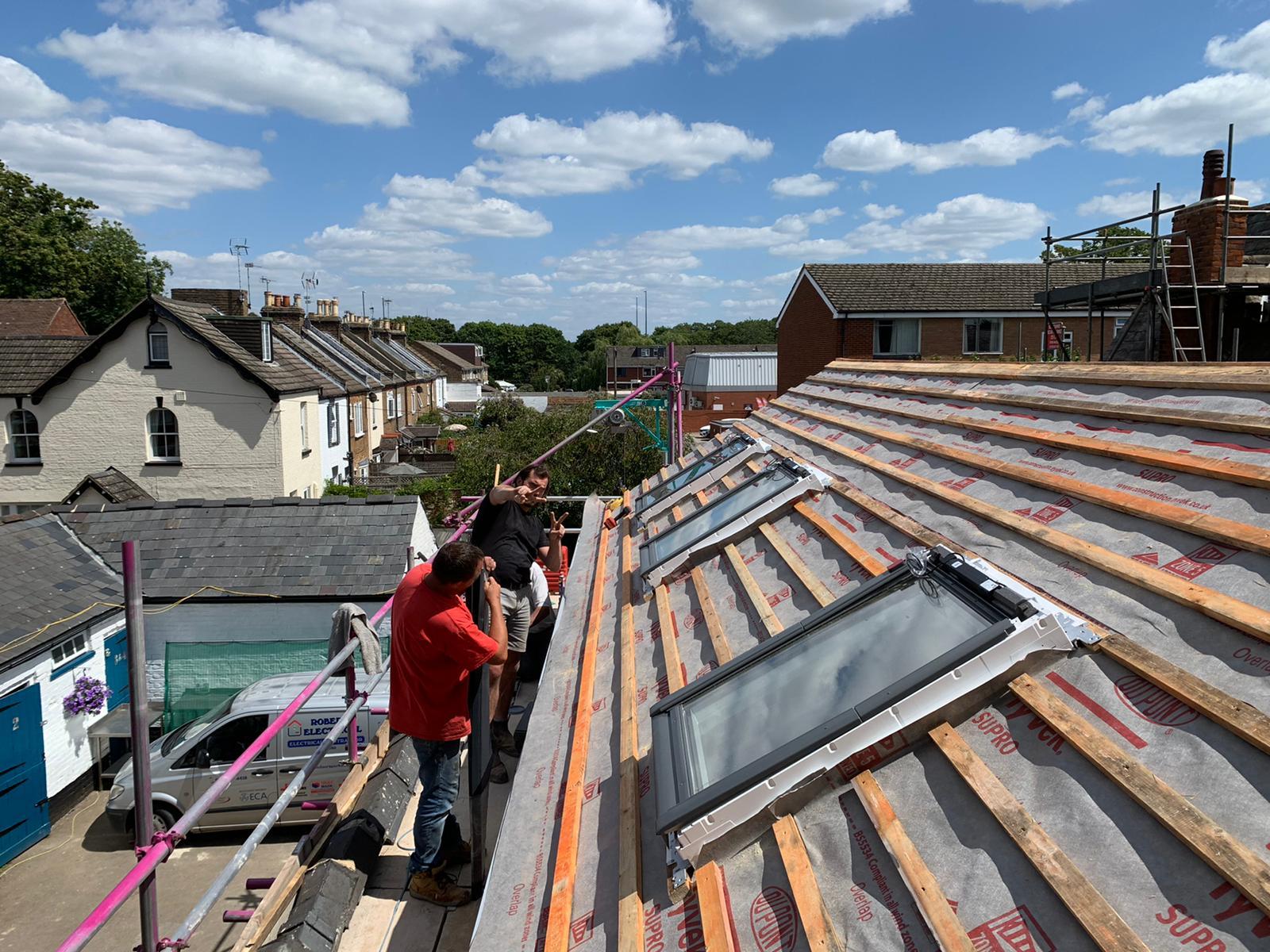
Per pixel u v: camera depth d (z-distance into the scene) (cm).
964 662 290
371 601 1681
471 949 322
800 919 246
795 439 848
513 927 328
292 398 3244
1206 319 1335
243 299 3941
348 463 4075
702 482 862
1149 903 200
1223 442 375
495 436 3738
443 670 454
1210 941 185
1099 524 366
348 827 534
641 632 554
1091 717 262
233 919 783
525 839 384
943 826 252
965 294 3394
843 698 314
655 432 2756
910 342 3312
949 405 661
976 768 258
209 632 1681
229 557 1750
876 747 291
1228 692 245
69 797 1448
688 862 291
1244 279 1286
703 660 459
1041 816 238
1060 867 214
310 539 1800
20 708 1337
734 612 497
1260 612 261
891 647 336
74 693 1461
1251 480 326
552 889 336
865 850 260
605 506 1153
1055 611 297
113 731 1495
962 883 230
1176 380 453
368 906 492
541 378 13500
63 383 3025
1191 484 356
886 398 807
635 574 674
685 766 330
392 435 5066
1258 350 1362
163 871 1217
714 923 257
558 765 443
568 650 612
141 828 404
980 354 3319
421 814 478
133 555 378
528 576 656
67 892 1221
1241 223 1320
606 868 325
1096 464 420
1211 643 266
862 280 3503
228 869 475
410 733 467
